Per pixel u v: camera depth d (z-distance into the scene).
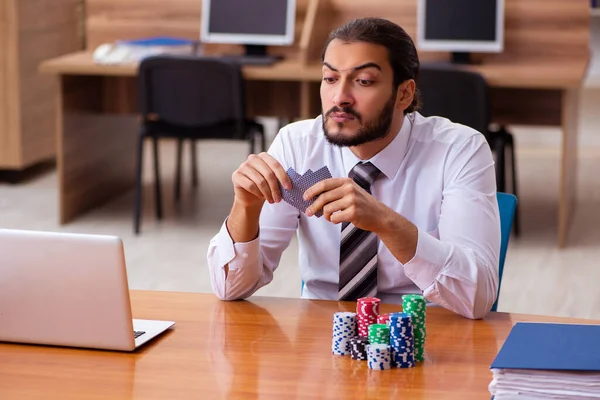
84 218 5.70
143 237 5.30
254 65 5.27
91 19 5.85
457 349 1.75
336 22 5.59
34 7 6.53
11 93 6.38
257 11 5.50
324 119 2.00
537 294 4.31
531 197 6.23
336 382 1.58
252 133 5.25
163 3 5.77
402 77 2.00
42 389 1.55
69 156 5.59
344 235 2.16
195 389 1.55
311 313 1.98
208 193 6.40
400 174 2.21
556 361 1.42
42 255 1.68
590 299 4.24
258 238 2.04
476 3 5.31
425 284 1.95
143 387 1.55
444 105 4.84
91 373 1.62
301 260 2.29
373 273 2.15
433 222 2.21
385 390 1.54
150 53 5.37
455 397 1.51
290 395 1.52
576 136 5.91
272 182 1.86
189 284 4.44
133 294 2.10
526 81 4.91
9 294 1.72
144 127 5.25
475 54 5.46
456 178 2.17
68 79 5.51
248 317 1.94
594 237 5.30
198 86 5.07
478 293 1.94
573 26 5.36
